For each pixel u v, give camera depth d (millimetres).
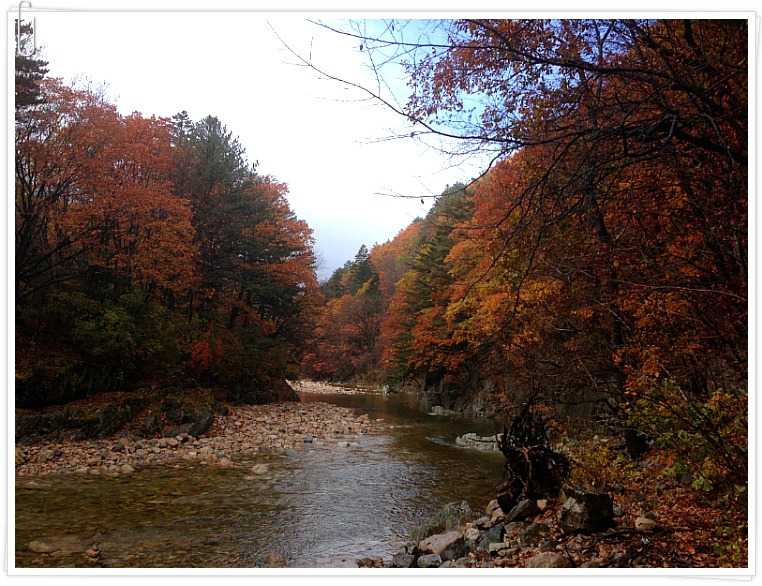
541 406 9648
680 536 5141
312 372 54781
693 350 6199
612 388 8469
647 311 6633
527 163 5156
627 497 6945
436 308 25656
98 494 9180
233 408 20422
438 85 4641
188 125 29734
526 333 8852
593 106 4270
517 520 7008
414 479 11109
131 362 16844
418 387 37562
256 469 11570
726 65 4328
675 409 5457
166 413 15883
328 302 57594
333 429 18562
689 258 5609
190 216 20188
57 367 14219
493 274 8133
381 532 7648
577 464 7941
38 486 9523
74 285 17719
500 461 13242
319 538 7293
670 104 4422
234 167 25812
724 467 5441
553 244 5344
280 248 27156
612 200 5215
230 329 25766
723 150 4305
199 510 8500
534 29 4570
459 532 6723
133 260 18203
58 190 15242
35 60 13516
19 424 12656
